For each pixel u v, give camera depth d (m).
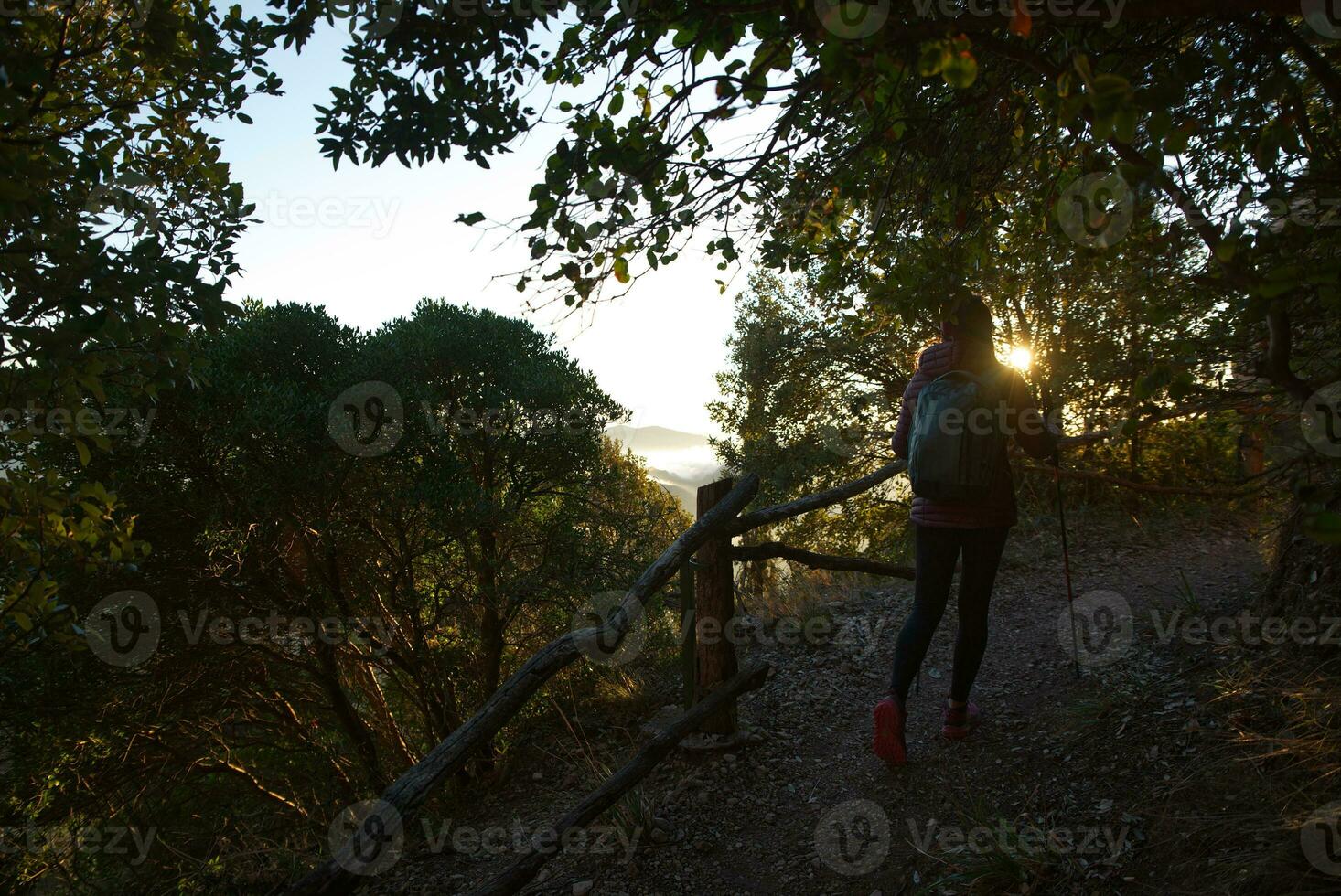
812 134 2.71
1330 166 2.04
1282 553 3.23
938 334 8.22
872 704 4.07
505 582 6.26
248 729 7.92
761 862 2.94
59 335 2.24
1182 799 2.50
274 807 6.72
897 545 8.87
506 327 6.71
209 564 5.60
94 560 2.98
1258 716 2.69
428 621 6.61
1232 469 5.65
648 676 5.54
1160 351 2.48
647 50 2.32
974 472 3.01
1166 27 2.21
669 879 2.92
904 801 3.09
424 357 6.27
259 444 5.45
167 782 6.57
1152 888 2.20
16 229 2.18
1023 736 3.29
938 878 2.57
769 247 3.24
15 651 3.08
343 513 6.00
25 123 2.08
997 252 3.57
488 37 2.46
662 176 2.47
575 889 2.92
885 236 3.21
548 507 7.04
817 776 3.46
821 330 9.91
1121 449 6.13
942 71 1.57
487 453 6.48
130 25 2.58
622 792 3.05
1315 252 1.99
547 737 4.94
